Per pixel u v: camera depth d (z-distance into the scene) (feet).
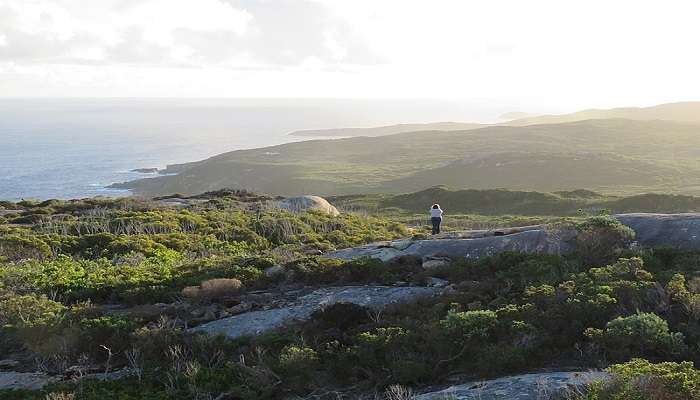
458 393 25.67
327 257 64.54
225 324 41.45
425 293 44.96
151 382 31.78
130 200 136.77
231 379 31.48
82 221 96.89
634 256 47.52
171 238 81.51
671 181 420.77
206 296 46.73
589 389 22.31
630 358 28.07
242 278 51.93
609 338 29.17
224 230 89.66
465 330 31.48
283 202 132.98
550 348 30.68
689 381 21.47
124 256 68.80
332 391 29.71
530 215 236.02
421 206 279.90
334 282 51.62
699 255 48.98
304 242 87.66
